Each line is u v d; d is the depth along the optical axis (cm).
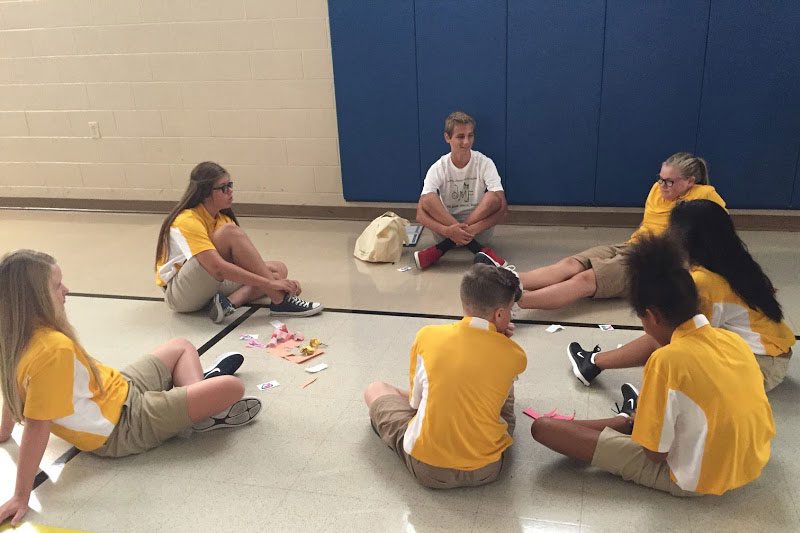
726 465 180
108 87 496
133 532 193
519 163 441
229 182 329
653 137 417
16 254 196
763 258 379
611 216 444
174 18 467
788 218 420
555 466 213
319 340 304
